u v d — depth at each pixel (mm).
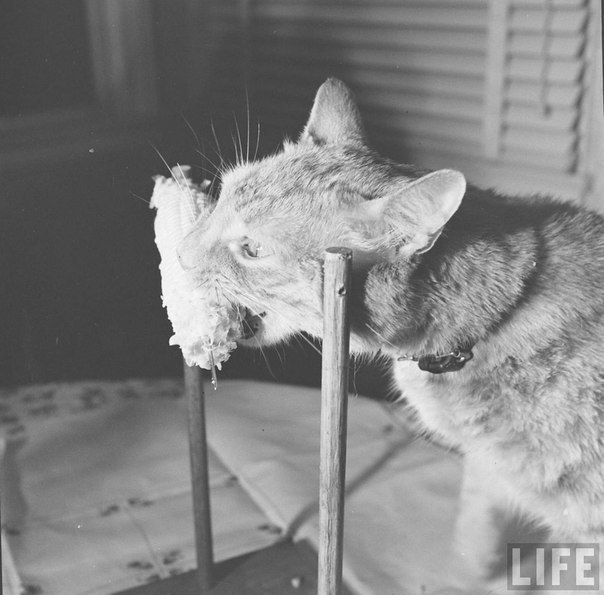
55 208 958
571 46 834
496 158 919
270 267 445
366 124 1009
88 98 1064
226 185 475
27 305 883
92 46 1056
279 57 1030
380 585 575
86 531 637
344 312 371
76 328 879
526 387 473
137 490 686
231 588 582
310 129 512
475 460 530
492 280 459
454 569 589
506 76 885
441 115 949
